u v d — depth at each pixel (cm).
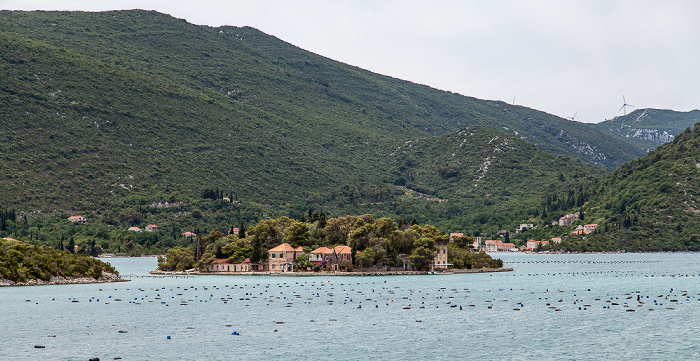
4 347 12300
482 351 11938
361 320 15138
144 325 14600
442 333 13500
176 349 12150
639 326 14138
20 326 14475
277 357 11575
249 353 11862
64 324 14712
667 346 12188
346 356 11644
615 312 16188
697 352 11712
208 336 13312
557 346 12269
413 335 13325
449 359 11394
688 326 14088
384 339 12950
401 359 11406
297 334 13488
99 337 13238
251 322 14938
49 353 11831
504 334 13362
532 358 11412
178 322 14988
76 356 11612
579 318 15275
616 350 11925
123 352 11925
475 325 14400
